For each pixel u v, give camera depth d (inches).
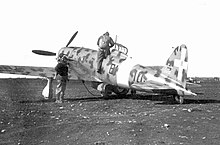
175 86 486.9
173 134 279.1
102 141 254.4
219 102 510.3
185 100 539.5
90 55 611.2
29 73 546.0
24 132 286.8
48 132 286.5
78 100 529.3
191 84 604.1
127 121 329.7
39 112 388.8
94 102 498.0
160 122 327.3
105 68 563.5
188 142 255.8
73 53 650.2
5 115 364.2
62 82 490.0
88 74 597.6
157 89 466.9
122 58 553.0
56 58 688.4
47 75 538.3
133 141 254.2
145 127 302.4
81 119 344.5
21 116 359.6
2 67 557.6
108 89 567.5
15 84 816.3
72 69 624.7
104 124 314.3
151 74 508.1
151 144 247.0
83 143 251.0
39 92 639.8
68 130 291.9
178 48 496.4
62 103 481.4
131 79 526.0
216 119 349.1
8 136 275.4
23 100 508.7
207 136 275.4
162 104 477.7
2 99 516.4
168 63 506.3
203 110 409.4
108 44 566.3
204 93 684.1
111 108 436.5
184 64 488.7
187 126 312.2
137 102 499.5
